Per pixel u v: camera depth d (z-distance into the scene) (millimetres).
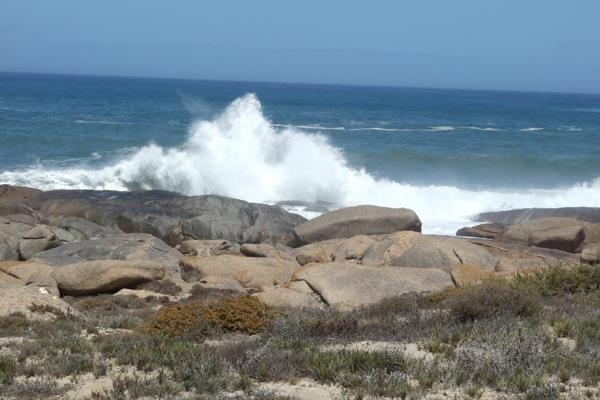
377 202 49500
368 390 12508
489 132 93875
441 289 22953
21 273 26078
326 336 16703
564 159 66438
